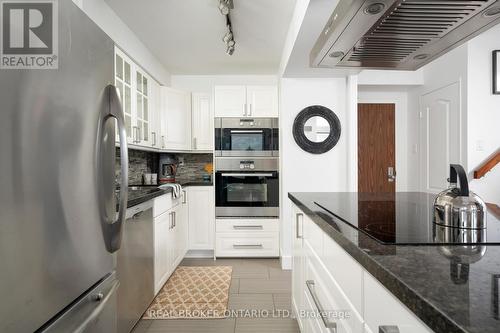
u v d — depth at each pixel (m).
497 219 1.06
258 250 3.44
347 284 0.86
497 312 0.41
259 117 3.47
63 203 0.86
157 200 2.33
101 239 1.06
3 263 0.67
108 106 1.12
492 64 3.07
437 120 3.59
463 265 0.61
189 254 3.61
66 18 0.89
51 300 0.81
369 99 4.30
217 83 4.04
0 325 0.66
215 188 3.46
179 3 2.24
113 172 1.16
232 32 2.60
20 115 0.72
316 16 1.83
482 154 3.10
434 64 3.63
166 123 3.44
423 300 0.45
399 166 4.30
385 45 1.23
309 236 1.43
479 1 0.89
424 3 0.90
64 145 0.87
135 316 1.87
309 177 3.10
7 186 0.68
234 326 2.01
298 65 2.72
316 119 3.06
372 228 0.93
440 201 0.99
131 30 2.67
